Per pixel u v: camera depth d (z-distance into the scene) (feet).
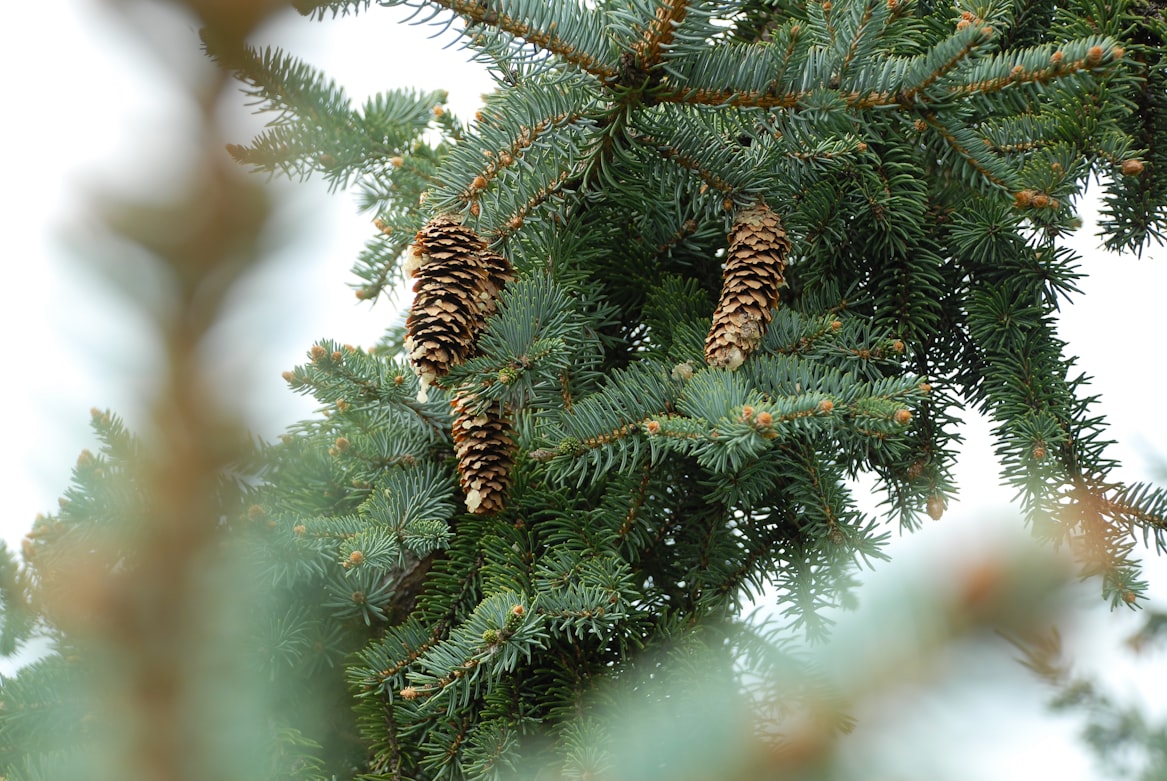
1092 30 8.41
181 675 2.91
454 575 8.43
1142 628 8.29
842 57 8.01
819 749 3.82
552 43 7.96
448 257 8.07
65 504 7.81
